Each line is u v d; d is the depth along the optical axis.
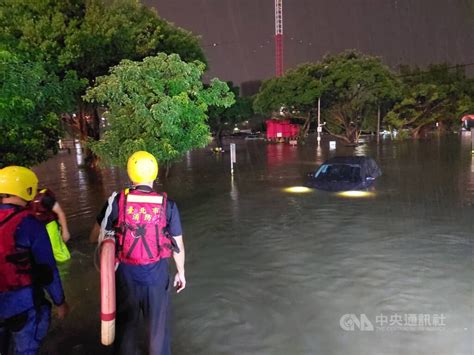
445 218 10.23
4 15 17.11
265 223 10.04
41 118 8.31
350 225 9.64
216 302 5.52
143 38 20.38
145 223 3.38
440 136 58.94
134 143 10.11
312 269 6.74
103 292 3.13
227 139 63.12
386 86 43.47
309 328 4.77
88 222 10.59
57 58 16.70
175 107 10.31
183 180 18.50
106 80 10.88
